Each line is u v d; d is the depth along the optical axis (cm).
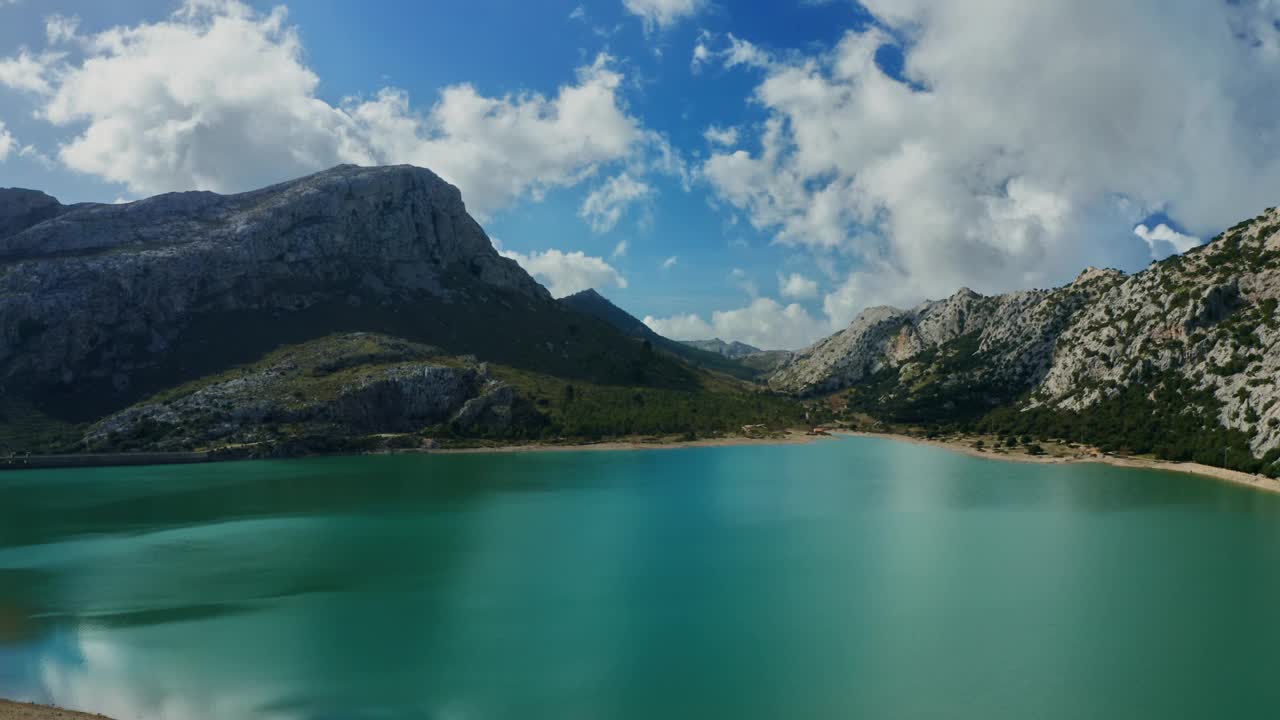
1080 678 5809
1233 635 6694
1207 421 18625
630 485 15425
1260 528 10962
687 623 7025
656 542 10169
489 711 5300
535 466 18800
